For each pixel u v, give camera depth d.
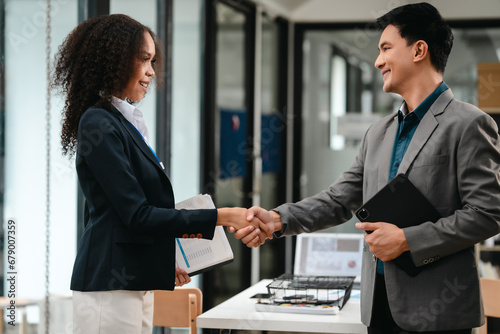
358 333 2.06
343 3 5.72
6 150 2.63
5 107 2.62
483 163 1.69
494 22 5.44
